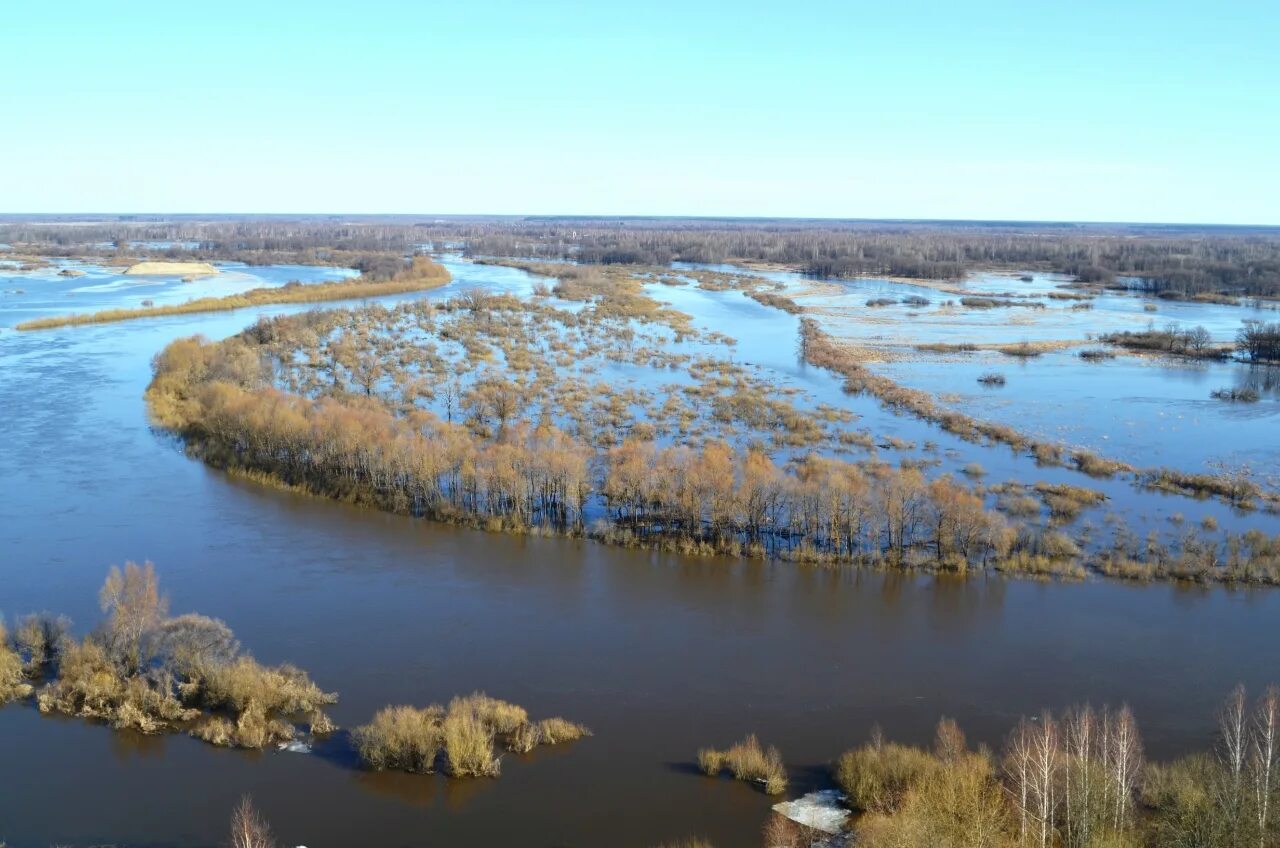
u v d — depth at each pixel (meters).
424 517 90.69
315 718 57.25
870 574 79.62
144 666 61.62
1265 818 41.12
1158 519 92.12
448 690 61.34
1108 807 43.78
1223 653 66.50
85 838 46.75
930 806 43.59
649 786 51.44
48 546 82.19
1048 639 68.69
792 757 54.50
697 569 80.38
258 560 80.62
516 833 47.44
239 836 46.09
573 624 70.56
